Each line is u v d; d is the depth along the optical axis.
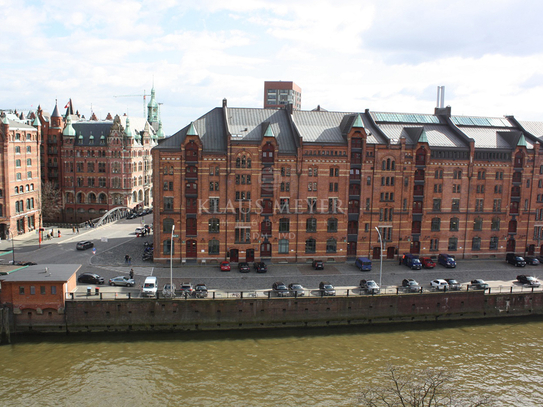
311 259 80.25
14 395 45.53
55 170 130.50
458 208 84.19
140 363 52.69
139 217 126.81
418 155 81.38
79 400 44.88
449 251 85.25
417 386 43.34
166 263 77.06
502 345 59.78
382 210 81.25
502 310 69.31
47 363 52.38
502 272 78.75
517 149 84.69
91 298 60.31
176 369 51.41
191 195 75.69
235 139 75.69
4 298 58.75
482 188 84.69
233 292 64.56
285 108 85.38
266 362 53.41
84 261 77.62
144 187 143.00
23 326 59.34
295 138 79.00
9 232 94.94
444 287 67.38
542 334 63.81
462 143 84.31
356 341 60.00
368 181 80.06
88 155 129.75
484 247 86.25
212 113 82.00
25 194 100.75
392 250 83.00
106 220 118.25
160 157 74.44
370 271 76.38
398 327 65.06
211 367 51.97
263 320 62.97
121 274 71.31
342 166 78.69
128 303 60.41
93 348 56.41
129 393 46.25
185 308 61.34
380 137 81.50
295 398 45.75
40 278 59.28
